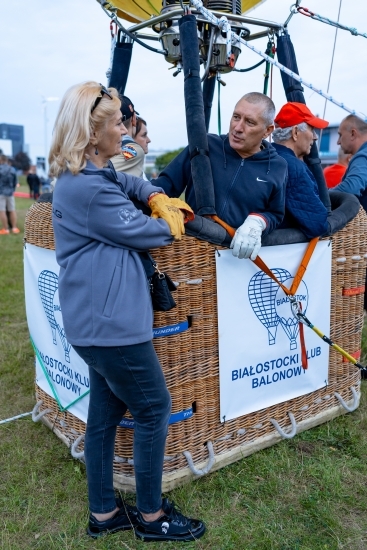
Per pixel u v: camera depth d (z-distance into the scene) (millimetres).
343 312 3066
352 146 4070
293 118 2840
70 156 1756
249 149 2467
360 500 2396
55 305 2691
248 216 2363
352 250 3020
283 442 2857
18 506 2348
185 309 2332
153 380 1930
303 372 2889
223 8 2848
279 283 2580
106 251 1822
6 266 7422
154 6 3338
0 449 2812
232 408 2598
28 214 2859
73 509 2342
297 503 2379
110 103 1796
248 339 2590
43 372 2984
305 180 2672
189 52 2465
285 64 3055
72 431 2791
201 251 2328
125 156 2496
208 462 2508
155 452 2029
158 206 1999
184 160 2689
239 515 2299
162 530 2127
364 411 3238
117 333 1816
